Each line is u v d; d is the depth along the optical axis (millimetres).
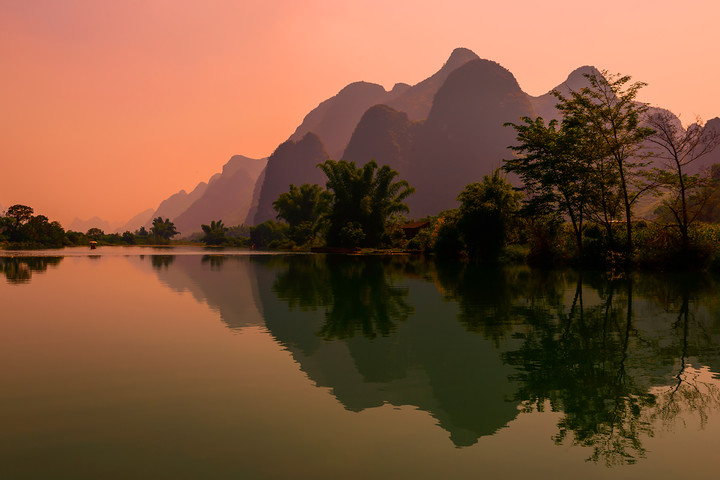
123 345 7434
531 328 8961
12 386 5293
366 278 20688
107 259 41438
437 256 41250
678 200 24281
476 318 10141
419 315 10523
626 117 24438
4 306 11898
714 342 7789
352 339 7953
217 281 19281
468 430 4094
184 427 4121
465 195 35281
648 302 12508
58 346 7344
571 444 3820
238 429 4078
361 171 68000
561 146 26641
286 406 4680
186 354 6844
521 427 4160
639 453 3646
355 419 4328
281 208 105375
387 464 3432
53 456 3541
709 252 21922
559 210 27828
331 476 3234
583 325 9328
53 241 114688
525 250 32125
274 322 9602
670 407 4699
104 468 3346
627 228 25250
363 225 66688
